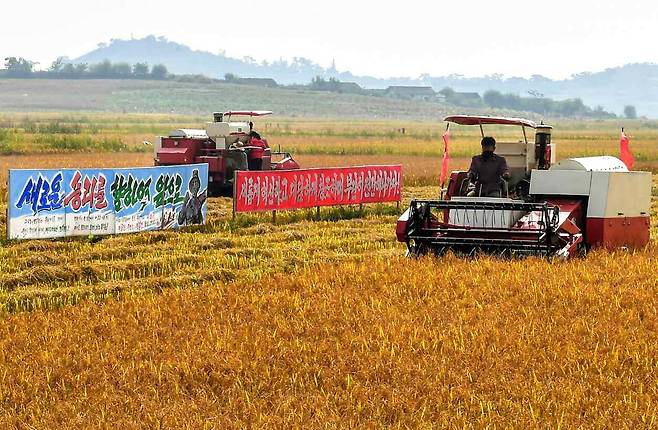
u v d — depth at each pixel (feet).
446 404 39.63
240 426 37.11
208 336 48.93
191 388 41.83
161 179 92.68
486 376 42.75
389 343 47.37
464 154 282.77
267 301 57.77
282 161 140.36
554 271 65.36
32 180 81.87
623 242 78.48
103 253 79.00
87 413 38.50
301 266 73.92
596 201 76.59
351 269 67.77
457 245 71.97
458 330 49.39
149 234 88.84
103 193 87.20
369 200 113.91
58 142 276.00
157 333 50.21
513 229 70.74
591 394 40.73
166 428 36.73
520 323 51.29
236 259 76.79
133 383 41.93
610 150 310.24
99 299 61.57
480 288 60.03
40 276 68.49
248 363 44.55
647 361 44.88
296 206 105.81
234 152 129.39
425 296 58.44
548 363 44.42
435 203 72.59
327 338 48.88
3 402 40.14
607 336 48.91
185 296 60.18
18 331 50.85
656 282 62.64
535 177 77.87
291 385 42.06
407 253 73.56
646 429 36.99
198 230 95.50
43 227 83.05
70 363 45.01
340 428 36.81
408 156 273.75
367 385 41.78
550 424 37.17
